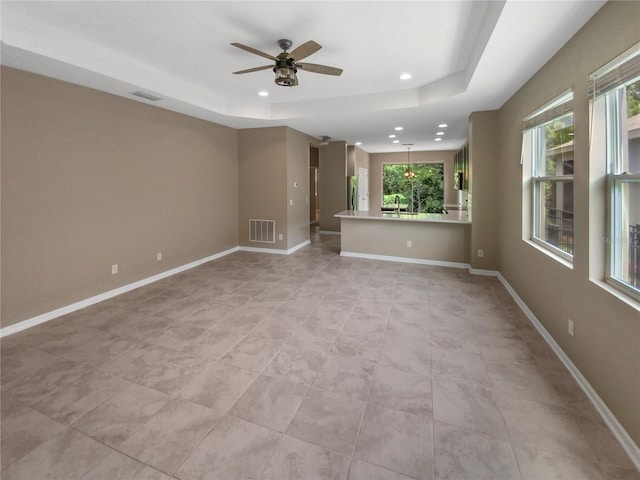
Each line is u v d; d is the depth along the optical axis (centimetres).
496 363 244
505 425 181
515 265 385
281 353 261
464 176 752
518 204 370
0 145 286
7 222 293
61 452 164
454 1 231
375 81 405
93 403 201
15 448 166
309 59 335
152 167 447
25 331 300
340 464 157
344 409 196
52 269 330
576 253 225
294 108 507
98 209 375
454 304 366
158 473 152
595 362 198
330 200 888
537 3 188
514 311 346
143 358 253
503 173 436
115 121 391
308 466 156
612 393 179
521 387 215
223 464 157
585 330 212
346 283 446
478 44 281
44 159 320
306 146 695
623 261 189
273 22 262
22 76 300
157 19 259
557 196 287
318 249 677
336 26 269
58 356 256
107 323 318
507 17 204
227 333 296
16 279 301
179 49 316
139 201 429
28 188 308
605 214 202
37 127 313
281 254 626
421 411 193
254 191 634
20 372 234
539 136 336
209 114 495
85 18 258
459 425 182
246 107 509
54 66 292
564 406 196
